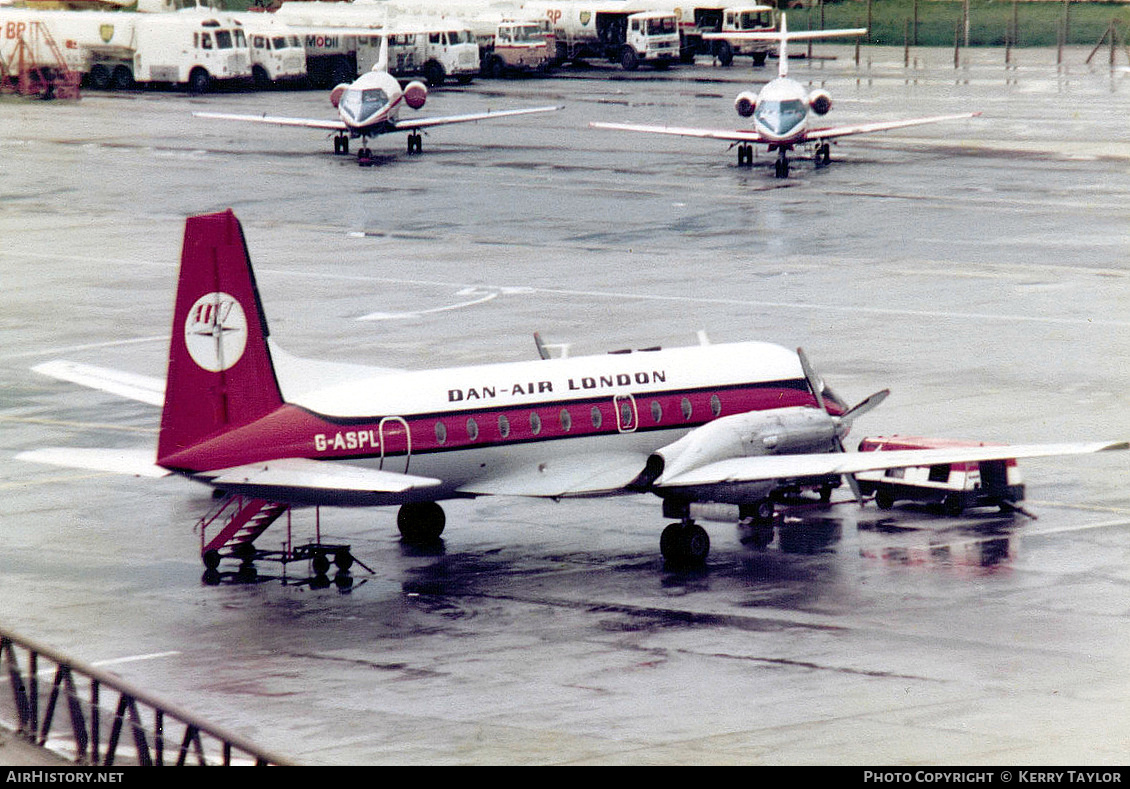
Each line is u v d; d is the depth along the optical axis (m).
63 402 181.75
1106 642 107.94
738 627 112.44
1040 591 119.38
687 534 127.62
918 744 90.56
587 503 148.62
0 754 79.75
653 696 99.12
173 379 116.00
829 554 130.75
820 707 96.75
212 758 89.31
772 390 139.88
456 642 110.19
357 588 123.19
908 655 105.94
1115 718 94.25
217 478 116.06
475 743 91.69
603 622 114.12
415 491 124.94
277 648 109.12
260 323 119.38
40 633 112.31
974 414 171.50
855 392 180.50
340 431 121.25
